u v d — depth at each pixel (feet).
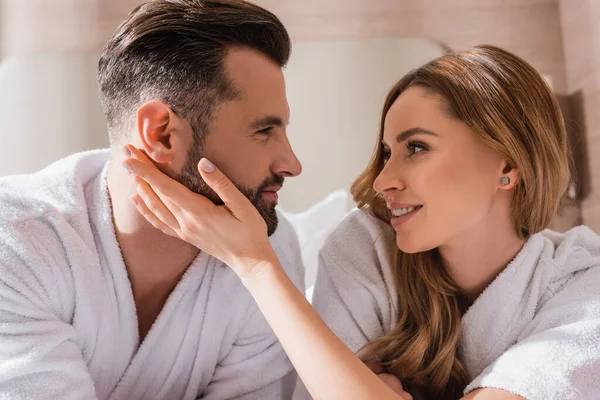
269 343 4.11
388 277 4.01
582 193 6.42
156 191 3.28
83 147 7.26
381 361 3.97
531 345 3.26
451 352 3.73
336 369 3.01
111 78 3.51
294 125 7.06
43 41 7.54
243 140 3.37
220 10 3.38
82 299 3.53
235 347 4.08
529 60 7.00
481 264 3.78
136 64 3.40
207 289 3.88
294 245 4.44
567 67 6.83
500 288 3.65
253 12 3.45
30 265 3.36
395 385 3.65
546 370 3.10
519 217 3.69
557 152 3.68
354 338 3.93
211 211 3.24
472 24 7.11
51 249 3.47
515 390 3.07
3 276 3.28
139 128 3.34
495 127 3.49
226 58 3.34
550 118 3.71
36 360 3.24
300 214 6.48
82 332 3.60
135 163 3.23
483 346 3.70
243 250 3.26
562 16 6.88
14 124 7.29
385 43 7.09
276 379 4.14
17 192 3.70
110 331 3.68
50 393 3.29
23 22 7.57
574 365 3.09
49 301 3.44
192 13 3.36
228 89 3.33
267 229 3.56
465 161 3.53
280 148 3.49
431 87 3.60
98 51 7.43
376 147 4.08
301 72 7.12
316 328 3.10
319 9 7.27
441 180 3.51
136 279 3.73
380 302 3.99
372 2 7.23
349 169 6.97
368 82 7.06
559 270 3.65
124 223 3.59
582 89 6.38
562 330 3.25
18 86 7.31
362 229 4.26
